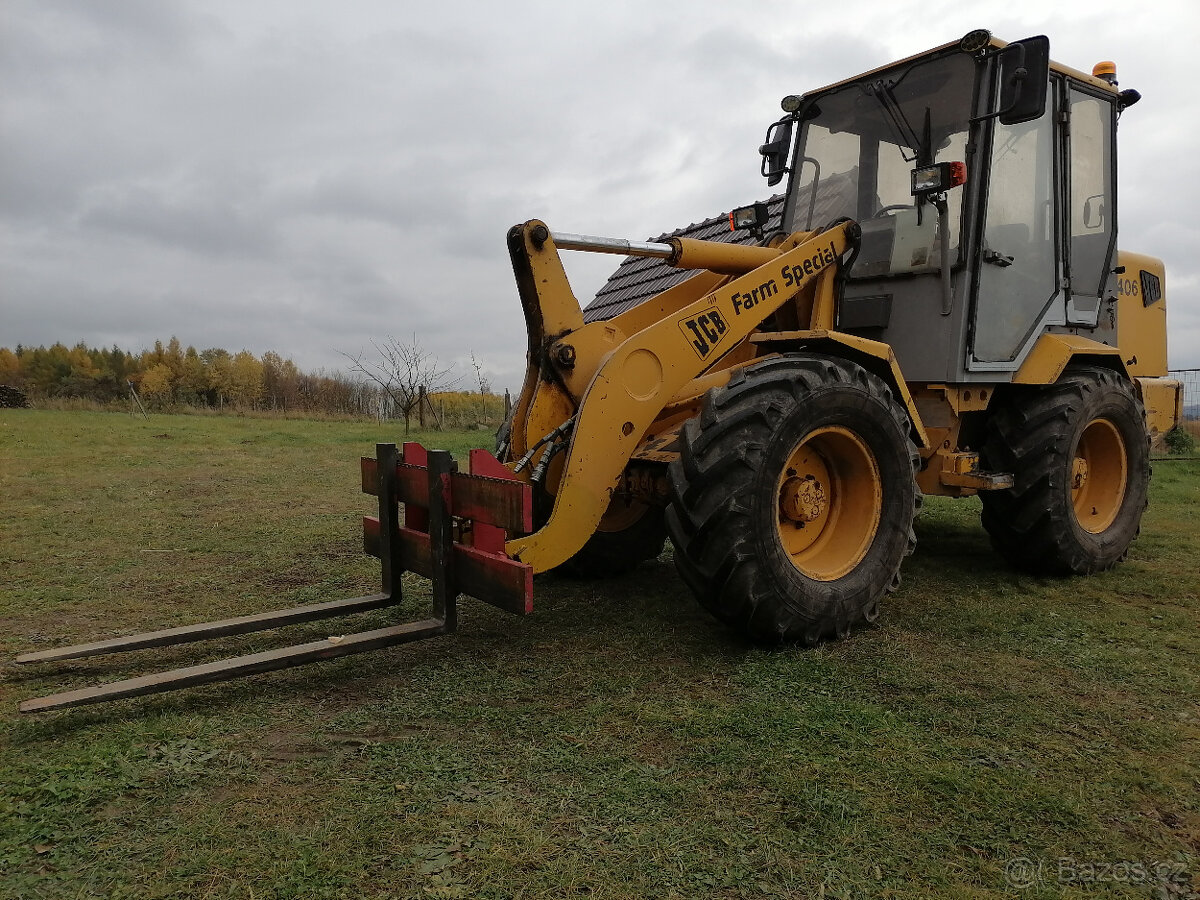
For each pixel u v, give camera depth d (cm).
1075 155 436
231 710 252
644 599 375
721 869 171
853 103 414
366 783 206
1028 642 314
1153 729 238
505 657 299
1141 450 448
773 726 237
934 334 378
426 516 331
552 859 174
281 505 643
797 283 362
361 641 269
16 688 273
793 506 312
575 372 316
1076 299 441
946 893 165
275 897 161
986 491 419
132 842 180
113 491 707
